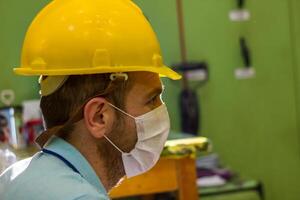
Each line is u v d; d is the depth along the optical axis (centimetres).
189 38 377
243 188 331
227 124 385
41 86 122
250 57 385
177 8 373
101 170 121
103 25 122
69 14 124
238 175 368
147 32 126
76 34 121
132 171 127
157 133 127
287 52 390
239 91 386
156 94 125
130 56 122
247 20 383
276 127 393
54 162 115
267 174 394
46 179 110
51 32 123
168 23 373
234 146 388
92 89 118
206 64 378
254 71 387
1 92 358
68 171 113
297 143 397
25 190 110
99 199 107
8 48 357
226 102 384
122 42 122
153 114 126
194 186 250
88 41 121
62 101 118
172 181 248
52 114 119
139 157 126
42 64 121
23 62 128
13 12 357
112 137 121
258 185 336
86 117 117
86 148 119
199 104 379
